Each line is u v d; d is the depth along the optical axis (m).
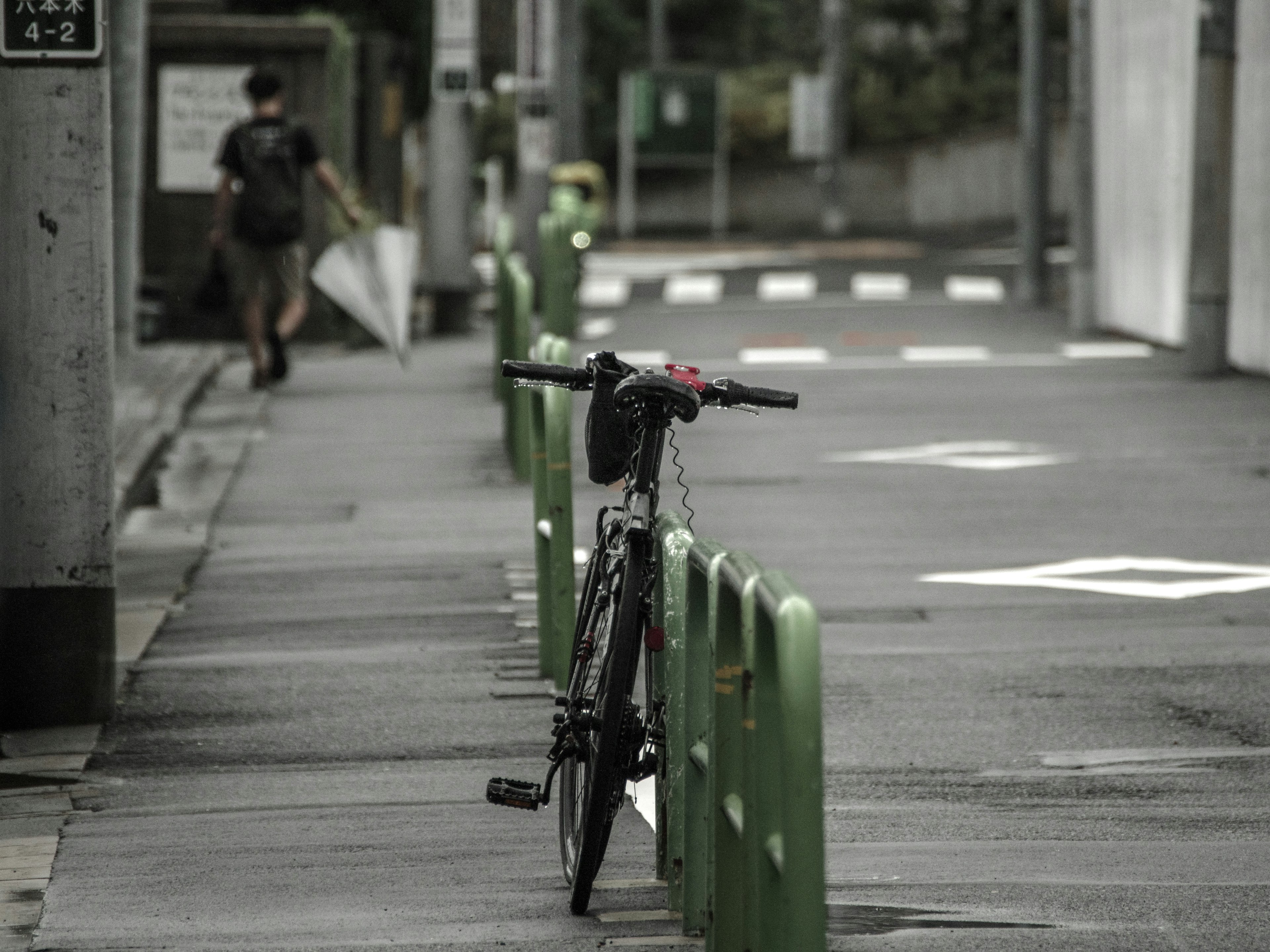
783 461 52.22
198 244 82.75
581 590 35.31
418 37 109.12
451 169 90.50
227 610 36.28
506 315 57.38
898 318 95.50
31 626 28.48
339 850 22.91
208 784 25.84
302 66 82.31
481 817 24.25
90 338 28.16
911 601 35.94
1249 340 69.12
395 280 58.16
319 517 45.56
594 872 19.83
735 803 16.50
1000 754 26.39
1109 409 61.06
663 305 106.31
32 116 27.55
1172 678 30.19
